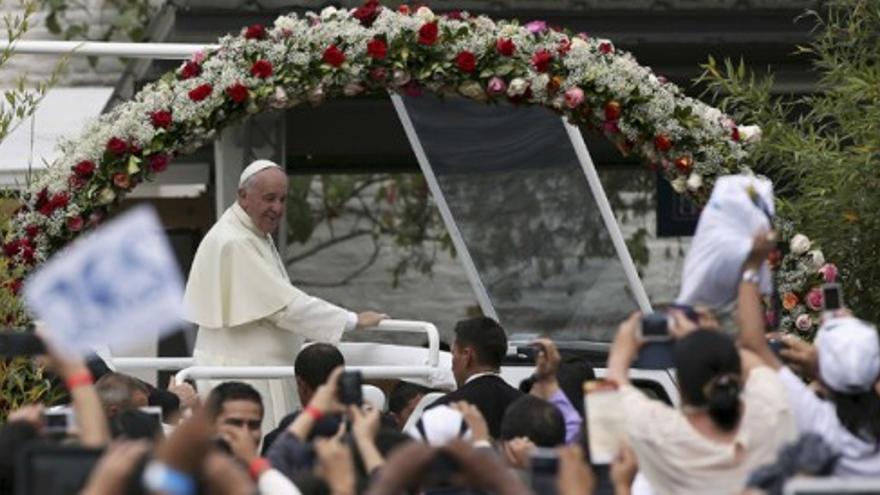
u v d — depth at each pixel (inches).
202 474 711.1
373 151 1946.4
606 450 986.7
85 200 1472.7
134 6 2271.2
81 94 2124.8
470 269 1753.2
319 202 2391.7
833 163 1525.6
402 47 1466.5
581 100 1482.5
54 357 908.0
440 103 1749.5
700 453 971.3
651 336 1010.1
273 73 1467.8
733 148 1510.8
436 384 1491.1
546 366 1250.6
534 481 910.4
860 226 1550.2
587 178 1708.9
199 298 1535.4
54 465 821.2
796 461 914.7
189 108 1467.8
